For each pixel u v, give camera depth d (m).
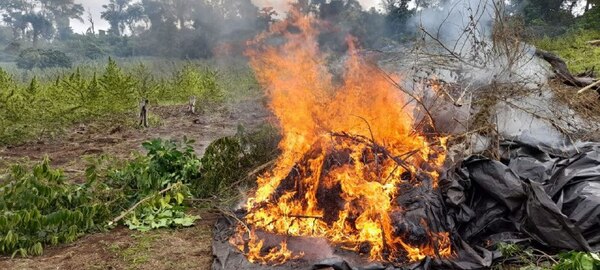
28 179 4.20
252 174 5.38
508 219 3.97
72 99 12.11
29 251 3.92
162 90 15.81
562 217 3.54
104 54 38.50
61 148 8.44
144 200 4.76
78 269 3.65
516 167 4.29
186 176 5.51
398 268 3.43
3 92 9.84
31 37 53.00
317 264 3.45
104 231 4.41
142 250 4.00
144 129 10.41
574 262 3.13
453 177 4.15
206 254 3.93
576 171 3.99
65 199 4.43
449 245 3.73
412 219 3.78
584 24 19.45
